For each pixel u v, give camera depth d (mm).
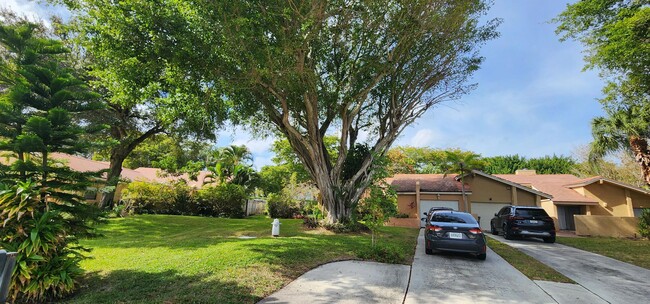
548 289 6406
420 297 5578
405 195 24141
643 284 7211
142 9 9500
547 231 14453
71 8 10656
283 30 10180
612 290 6641
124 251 8711
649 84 13742
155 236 12656
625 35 11852
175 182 24688
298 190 30047
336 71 14547
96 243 10234
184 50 9789
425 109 16484
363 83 14383
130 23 9930
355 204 14727
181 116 15133
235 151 36938
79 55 14984
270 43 10281
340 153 15328
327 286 5969
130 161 37688
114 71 11148
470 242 9141
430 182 25141
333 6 11219
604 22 13328
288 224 17016
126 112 19344
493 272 7699
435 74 15336
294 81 11602
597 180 22453
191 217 20469
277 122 15297
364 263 7992
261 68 10094
